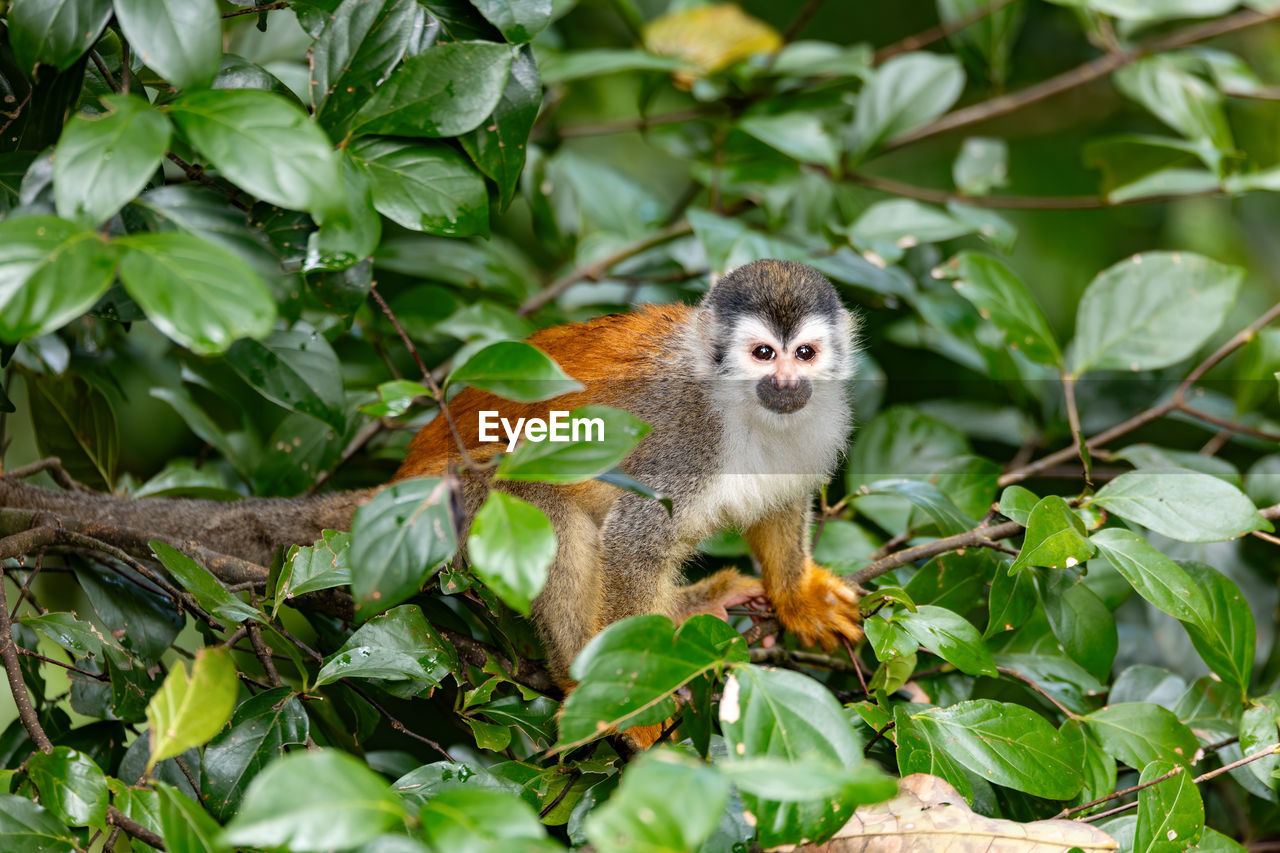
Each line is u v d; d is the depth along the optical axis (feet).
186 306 7.38
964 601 13.47
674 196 27.04
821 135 18.69
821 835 7.75
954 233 17.53
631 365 15.58
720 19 20.93
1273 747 10.80
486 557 7.79
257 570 12.98
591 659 8.57
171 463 17.16
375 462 17.87
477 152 11.18
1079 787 10.44
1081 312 15.96
